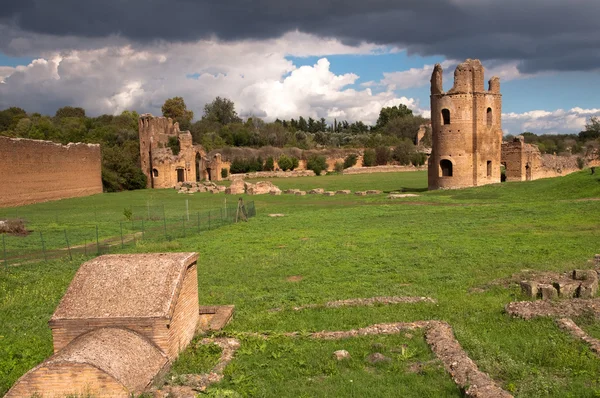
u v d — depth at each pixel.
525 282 14.30
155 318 9.51
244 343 10.95
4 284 18.33
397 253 21.50
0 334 12.86
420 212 37.19
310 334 11.48
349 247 23.53
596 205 33.78
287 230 30.64
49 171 59.12
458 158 54.47
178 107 149.12
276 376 9.23
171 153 86.25
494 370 8.98
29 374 8.11
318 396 8.34
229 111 163.00
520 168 62.44
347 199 51.12
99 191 72.88
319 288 16.48
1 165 50.28
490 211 35.25
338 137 165.12
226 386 8.84
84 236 30.72
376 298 14.55
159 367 9.05
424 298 14.33
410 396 8.23
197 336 11.27
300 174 105.44
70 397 7.99
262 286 17.06
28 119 123.69
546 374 8.82
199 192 68.19
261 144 131.75
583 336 10.48
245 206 40.81
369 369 9.47
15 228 32.06
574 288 13.83
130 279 10.23
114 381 8.08
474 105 54.44
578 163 78.81
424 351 10.05
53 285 18.23
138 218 39.75
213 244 26.33
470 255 20.30
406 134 157.25
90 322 9.57
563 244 21.39
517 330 11.21
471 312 12.77
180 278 10.36
